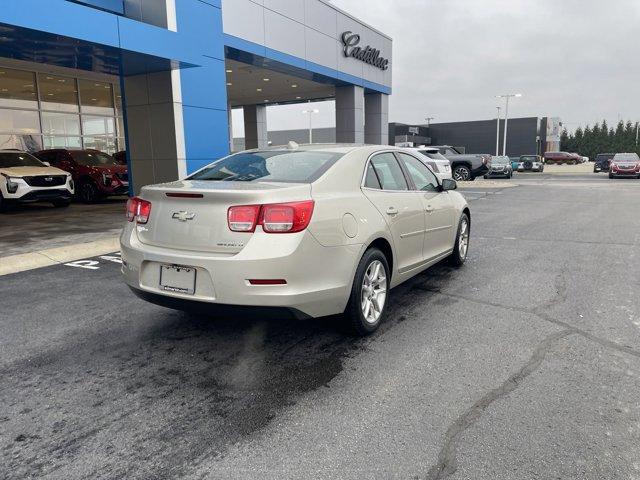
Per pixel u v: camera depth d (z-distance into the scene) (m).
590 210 12.73
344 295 3.60
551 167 49.78
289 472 2.33
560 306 4.71
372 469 2.35
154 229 3.60
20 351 3.76
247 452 2.49
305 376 3.31
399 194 4.51
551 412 2.82
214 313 3.31
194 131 12.27
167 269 3.46
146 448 2.53
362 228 3.75
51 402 3.00
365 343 3.85
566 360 3.51
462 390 3.10
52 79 18.86
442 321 4.33
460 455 2.44
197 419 2.80
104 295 5.21
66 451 2.50
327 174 3.77
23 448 2.53
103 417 2.82
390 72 24.30
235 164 4.24
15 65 16.98
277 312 3.22
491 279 5.72
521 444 2.53
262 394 3.08
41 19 7.76
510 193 18.47
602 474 2.29
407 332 4.08
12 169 12.52
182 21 11.66
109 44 8.84
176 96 11.67
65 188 13.07
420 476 2.29
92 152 16.17
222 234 3.27
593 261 6.63
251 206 3.21
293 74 18.67
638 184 23.81
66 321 4.41
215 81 12.83
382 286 4.14
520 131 69.38
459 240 6.10
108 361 3.57
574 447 2.49
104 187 14.66
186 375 3.34
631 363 3.45
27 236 8.50
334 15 19.23
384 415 2.82
